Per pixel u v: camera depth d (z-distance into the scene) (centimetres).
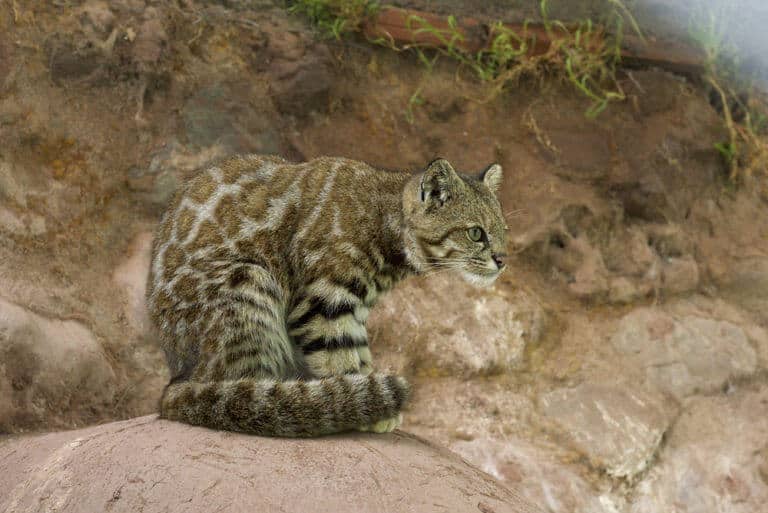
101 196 804
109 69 829
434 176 573
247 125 854
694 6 1003
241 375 537
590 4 972
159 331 566
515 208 888
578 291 877
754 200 971
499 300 846
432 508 440
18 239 756
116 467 457
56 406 683
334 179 575
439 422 769
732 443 787
